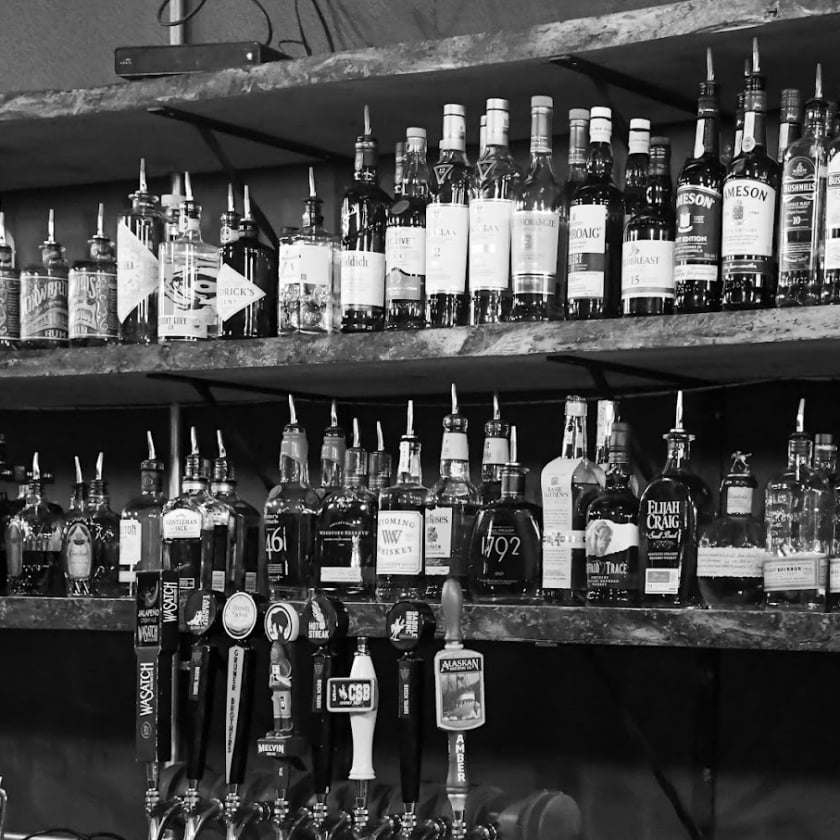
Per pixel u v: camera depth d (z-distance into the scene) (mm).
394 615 2201
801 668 2322
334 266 2453
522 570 2252
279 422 2838
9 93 2605
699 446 2420
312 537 2436
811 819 2297
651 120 2463
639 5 2475
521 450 2605
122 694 2943
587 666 2502
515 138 2623
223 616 2355
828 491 2105
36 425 3070
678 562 2084
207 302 2541
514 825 2305
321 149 2748
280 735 2275
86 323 2650
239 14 2873
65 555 2699
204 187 2930
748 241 2035
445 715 2148
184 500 2557
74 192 3086
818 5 1931
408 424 2385
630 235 2135
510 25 2596
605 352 2111
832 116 2049
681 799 2398
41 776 3006
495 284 2236
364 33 2740
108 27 3010
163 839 2414
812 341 1944
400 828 2254
